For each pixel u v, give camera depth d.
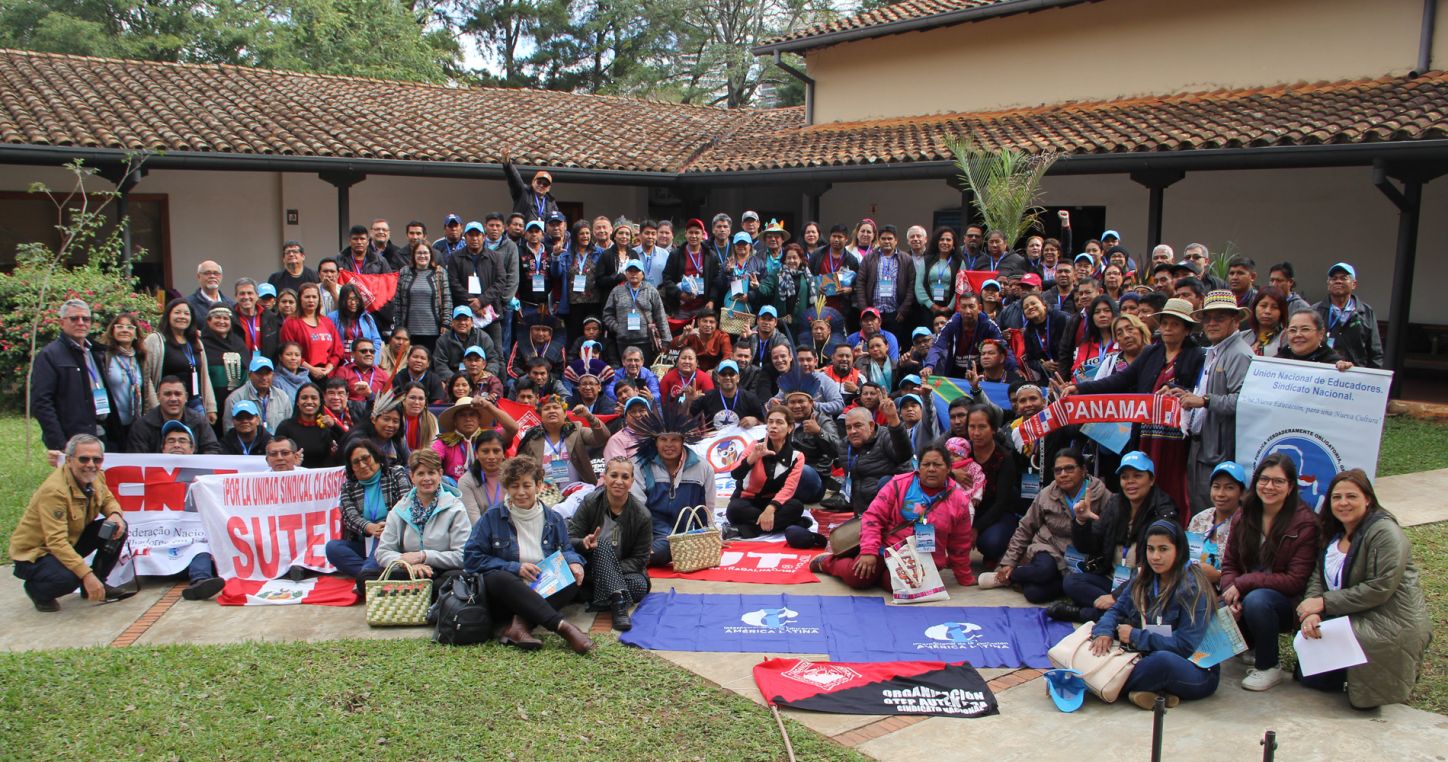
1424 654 5.40
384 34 35.97
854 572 7.09
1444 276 14.35
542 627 6.41
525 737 5.00
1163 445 7.28
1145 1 16.72
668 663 5.91
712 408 9.95
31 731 5.05
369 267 11.48
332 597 7.00
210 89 17.98
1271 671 5.59
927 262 12.16
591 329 11.07
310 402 8.20
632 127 21.44
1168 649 5.43
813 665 5.79
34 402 7.97
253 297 9.61
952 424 8.01
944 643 6.16
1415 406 12.10
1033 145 14.83
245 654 5.96
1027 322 9.70
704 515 7.92
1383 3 14.22
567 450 8.85
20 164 14.59
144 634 6.41
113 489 7.50
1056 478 6.79
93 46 30.19
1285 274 8.97
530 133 19.41
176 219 16.83
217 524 7.27
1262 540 5.83
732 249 12.22
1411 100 12.78
